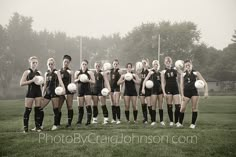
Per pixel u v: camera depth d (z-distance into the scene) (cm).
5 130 868
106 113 1015
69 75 936
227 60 7094
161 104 991
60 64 7075
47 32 6969
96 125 955
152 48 6116
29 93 840
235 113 1384
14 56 5788
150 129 855
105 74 1009
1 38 5650
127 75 998
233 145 656
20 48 5988
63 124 994
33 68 855
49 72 898
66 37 7350
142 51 6219
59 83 898
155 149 622
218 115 1284
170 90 953
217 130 833
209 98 2958
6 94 5094
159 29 6094
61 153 596
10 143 679
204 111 1485
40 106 859
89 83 969
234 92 4756
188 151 611
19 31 5988
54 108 886
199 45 6294
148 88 973
